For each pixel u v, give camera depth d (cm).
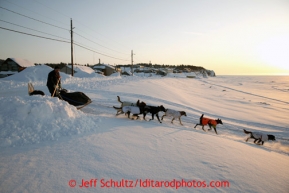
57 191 257
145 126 648
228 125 1023
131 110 737
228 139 595
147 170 330
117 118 749
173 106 1338
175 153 412
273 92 4084
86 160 352
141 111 744
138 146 440
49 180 281
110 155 379
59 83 770
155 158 380
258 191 290
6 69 3238
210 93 3203
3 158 341
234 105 2031
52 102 560
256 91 4228
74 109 619
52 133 472
